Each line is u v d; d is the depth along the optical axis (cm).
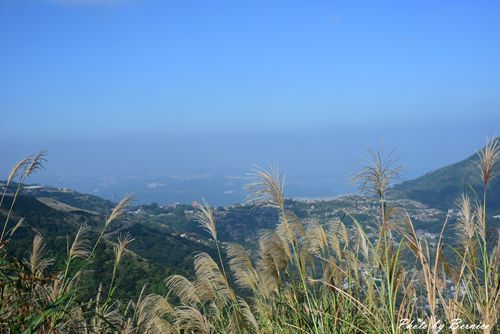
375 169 500
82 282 590
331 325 546
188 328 573
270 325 600
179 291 621
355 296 574
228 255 640
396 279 477
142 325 592
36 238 580
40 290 522
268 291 624
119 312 590
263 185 602
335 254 618
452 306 420
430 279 397
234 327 596
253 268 639
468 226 486
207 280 618
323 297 585
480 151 491
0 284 434
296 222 606
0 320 421
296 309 577
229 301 626
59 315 472
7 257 458
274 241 596
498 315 448
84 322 529
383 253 506
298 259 565
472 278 476
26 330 395
